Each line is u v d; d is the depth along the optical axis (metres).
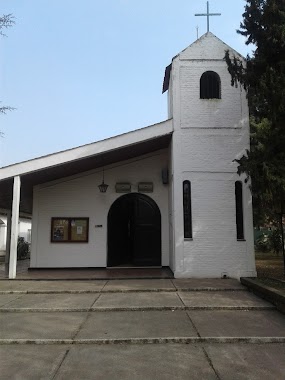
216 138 12.57
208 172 12.44
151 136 12.44
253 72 10.08
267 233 22.33
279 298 7.73
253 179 9.90
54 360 5.34
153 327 6.72
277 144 9.60
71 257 14.66
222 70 12.90
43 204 14.88
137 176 15.04
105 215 14.92
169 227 14.54
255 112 11.63
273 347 5.80
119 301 8.63
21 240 21.23
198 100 12.72
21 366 5.12
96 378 4.71
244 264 12.05
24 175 12.36
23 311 7.97
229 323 6.94
